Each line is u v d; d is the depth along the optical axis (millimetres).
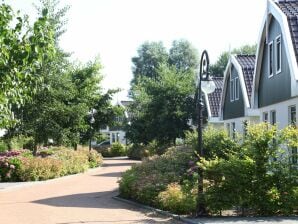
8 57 9516
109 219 13031
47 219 13164
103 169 36406
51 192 20578
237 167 12828
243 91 28109
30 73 10414
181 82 35781
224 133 17953
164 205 14125
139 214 13922
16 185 22984
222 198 12805
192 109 35469
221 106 33781
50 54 10188
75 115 27859
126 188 17422
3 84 9797
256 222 11680
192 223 11906
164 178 16172
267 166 12875
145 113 37344
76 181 26047
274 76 20516
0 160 25047
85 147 44312
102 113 38750
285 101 19281
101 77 34812
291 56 17266
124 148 58531
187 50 85875
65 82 26641
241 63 30094
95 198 18172
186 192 13750
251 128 13484
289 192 12797
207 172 13055
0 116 10406
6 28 9586
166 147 35469
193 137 19438
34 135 26938
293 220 11938
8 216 13836
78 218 13266
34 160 25859
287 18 18438
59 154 30797
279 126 20062
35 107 25578
